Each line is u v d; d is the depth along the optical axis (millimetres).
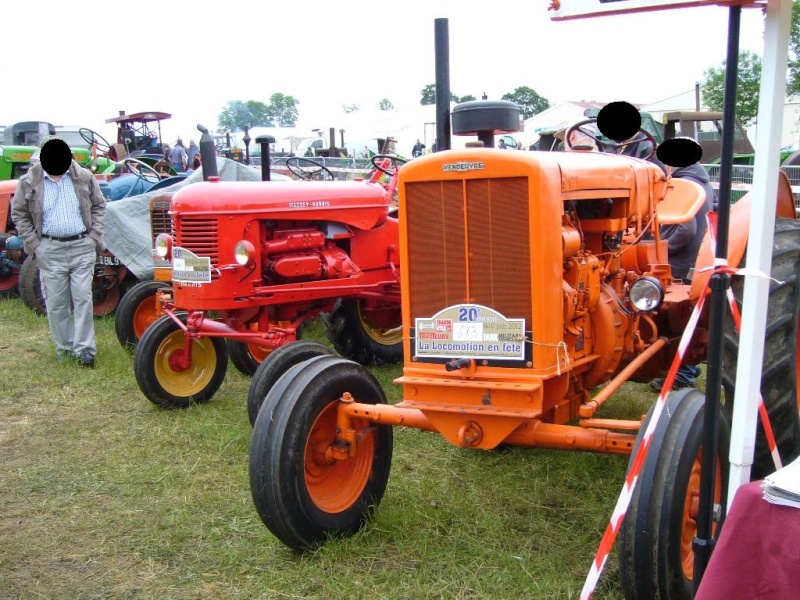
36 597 2967
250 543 3348
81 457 4418
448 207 3027
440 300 3084
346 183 5504
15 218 6188
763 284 2104
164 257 5117
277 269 5020
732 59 2055
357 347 6137
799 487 1602
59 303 6312
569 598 2824
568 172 3072
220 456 4402
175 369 5324
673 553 2475
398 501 3646
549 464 4117
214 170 5297
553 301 2926
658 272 3840
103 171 12297
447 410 3002
